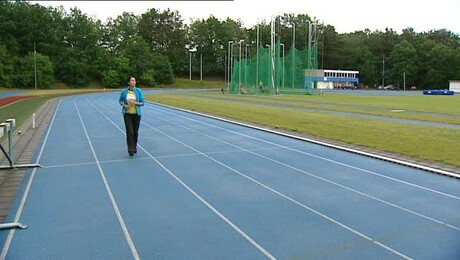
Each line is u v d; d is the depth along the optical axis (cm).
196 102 3250
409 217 570
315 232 514
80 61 8131
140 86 8806
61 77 7919
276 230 520
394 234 509
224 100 3631
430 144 1145
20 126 1614
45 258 441
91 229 523
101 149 1102
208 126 1648
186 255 448
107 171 841
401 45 10500
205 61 10812
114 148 1120
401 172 839
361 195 675
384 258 443
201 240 489
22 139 1277
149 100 3516
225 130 1519
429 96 5072
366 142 1187
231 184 742
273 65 5134
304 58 5550
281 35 10338
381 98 4203
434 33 12125
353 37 11631
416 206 618
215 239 492
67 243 480
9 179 773
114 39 9806
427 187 725
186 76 10812
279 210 598
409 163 905
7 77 6612
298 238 495
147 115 2138
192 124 1719
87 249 464
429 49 10362
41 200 643
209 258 441
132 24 10550
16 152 1049
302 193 686
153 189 708
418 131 1417
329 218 565
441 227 533
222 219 560
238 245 474
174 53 10556
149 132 1455
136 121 1014
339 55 10931
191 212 589
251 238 495
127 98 994
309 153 1049
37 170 848
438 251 460
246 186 729
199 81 9931
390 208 608
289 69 5538
